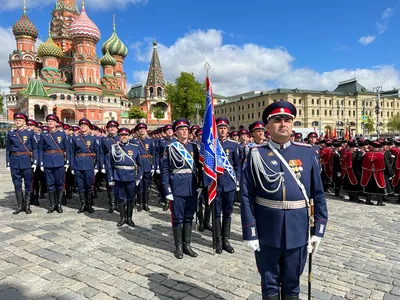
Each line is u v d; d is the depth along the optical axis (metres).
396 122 69.62
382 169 9.98
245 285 4.41
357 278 4.70
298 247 3.08
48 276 4.68
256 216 3.25
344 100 79.50
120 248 5.86
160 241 6.32
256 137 7.64
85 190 8.74
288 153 3.22
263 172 3.12
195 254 5.53
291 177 3.11
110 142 9.09
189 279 4.61
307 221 3.13
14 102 69.25
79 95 64.75
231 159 6.66
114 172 7.32
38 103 58.47
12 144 8.35
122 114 76.06
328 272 4.91
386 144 10.79
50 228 7.04
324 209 3.22
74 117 65.12
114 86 75.31
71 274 4.74
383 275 4.81
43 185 10.58
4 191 11.78
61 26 73.31
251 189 3.26
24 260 5.25
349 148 11.12
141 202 9.17
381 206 10.02
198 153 5.89
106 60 74.88
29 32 70.00
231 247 5.83
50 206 8.63
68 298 4.07
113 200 8.86
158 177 10.75
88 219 7.94
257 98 82.88
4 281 4.53
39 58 71.94
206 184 5.54
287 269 3.15
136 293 4.19
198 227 7.43
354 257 5.53
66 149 8.78
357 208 9.70
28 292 4.22
